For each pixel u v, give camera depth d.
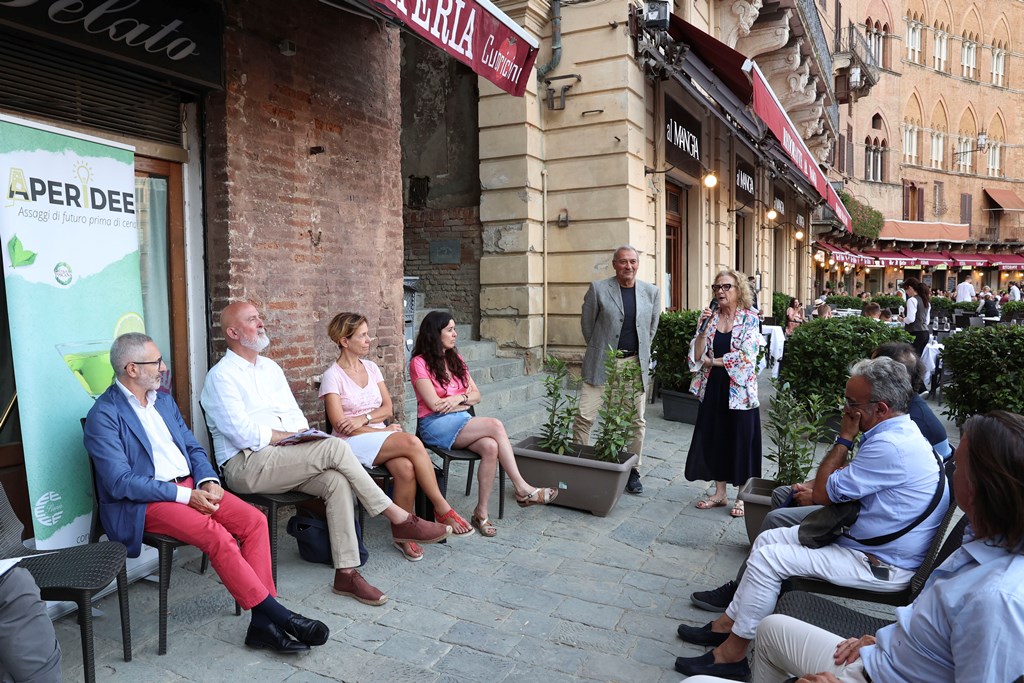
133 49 3.61
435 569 3.93
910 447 2.62
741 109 9.91
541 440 5.27
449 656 3.04
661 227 9.84
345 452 3.61
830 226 28.38
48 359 3.23
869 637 2.01
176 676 2.83
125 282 3.65
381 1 3.18
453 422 4.57
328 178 4.92
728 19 11.96
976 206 43.62
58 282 3.30
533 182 8.71
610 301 5.26
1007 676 1.44
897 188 37.75
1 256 3.29
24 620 2.20
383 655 3.04
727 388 4.73
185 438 3.49
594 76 8.50
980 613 1.49
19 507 3.42
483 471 4.45
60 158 3.33
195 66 3.94
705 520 4.79
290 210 4.61
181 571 3.81
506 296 8.81
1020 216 44.44
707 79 8.88
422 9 3.49
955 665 1.55
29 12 3.15
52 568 2.66
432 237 9.33
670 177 10.69
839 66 25.38
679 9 10.35
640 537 4.46
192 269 4.24
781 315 15.52
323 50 4.83
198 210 4.24
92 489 3.36
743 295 4.72
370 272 5.36
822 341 7.12
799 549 2.79
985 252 43.72
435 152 9.36
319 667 2.93
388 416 4.55
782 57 13.31
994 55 44.22
